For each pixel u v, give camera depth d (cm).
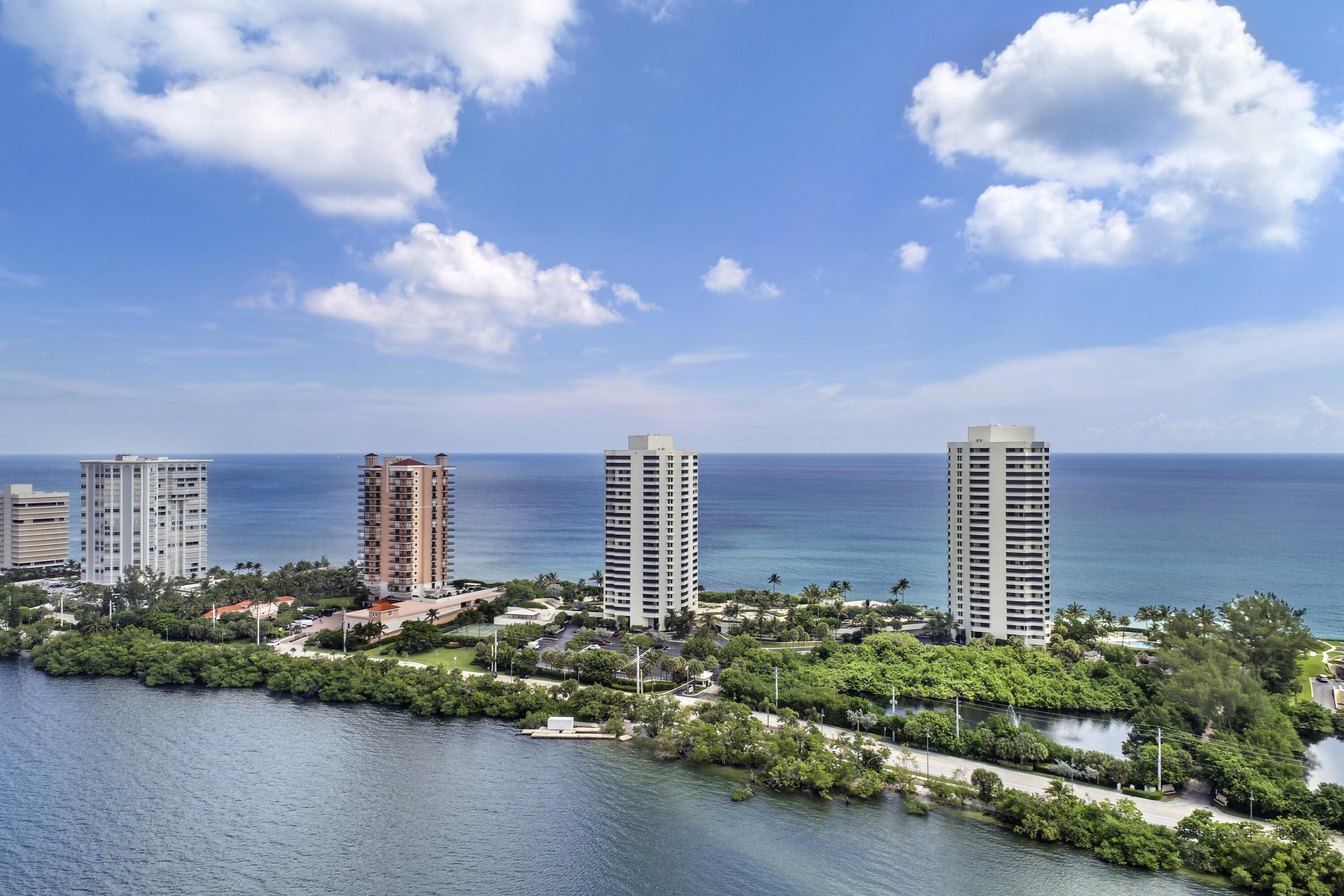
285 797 11950
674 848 10431
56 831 10944
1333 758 13288
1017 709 15600
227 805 11706
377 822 11162
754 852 10300
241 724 15088
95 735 14475
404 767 13075
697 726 13488
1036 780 12125
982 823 11038
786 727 13462
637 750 13775
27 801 11812
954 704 15800
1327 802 10312
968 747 12900
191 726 14962
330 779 12612
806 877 9700
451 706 15450
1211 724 13588
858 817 11250
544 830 10906
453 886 9612
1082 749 13625
